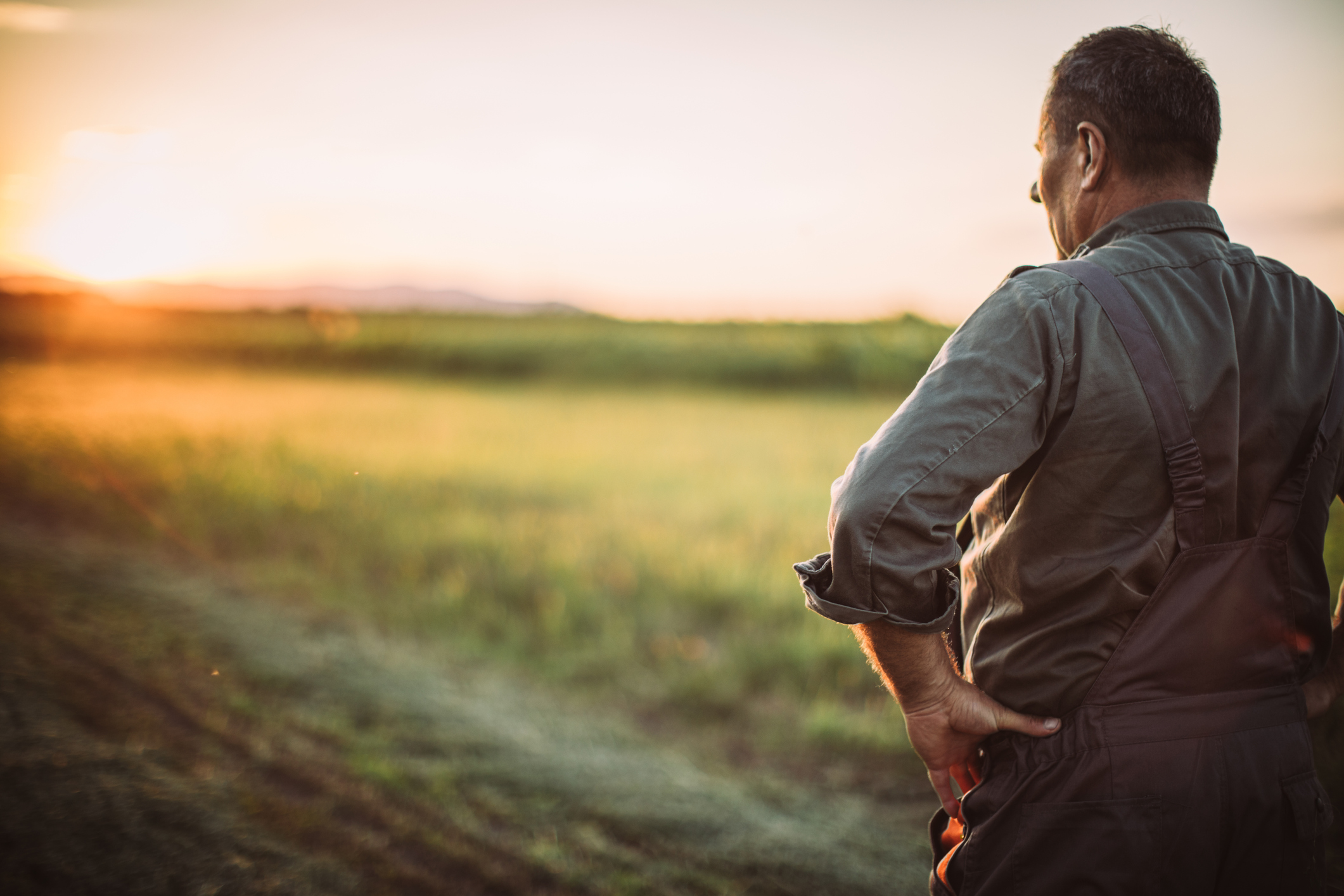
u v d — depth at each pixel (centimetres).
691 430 1215
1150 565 104
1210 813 103
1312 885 108
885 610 104
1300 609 113
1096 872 104
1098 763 105
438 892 213
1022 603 111
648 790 279
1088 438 104
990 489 118
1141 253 111
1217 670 105
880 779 306
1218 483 103
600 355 2312
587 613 459
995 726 112
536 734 319
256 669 346
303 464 782
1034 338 105
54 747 238
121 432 883
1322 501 112
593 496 742
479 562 536
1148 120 115
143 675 321
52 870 187
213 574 489
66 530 558
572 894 220
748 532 622
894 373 1878
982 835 113
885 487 101
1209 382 103
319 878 207
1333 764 241
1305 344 110
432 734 305
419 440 996
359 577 504
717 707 367
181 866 199
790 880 231
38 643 332
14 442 770
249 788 248
